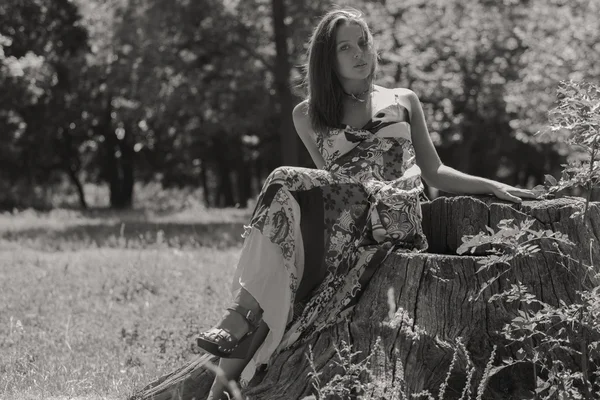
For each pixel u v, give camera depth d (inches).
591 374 165.9
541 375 167.3
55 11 1353.3
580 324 156.4
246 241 173.0
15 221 1007.0
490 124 1214.3
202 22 1053.2
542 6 992.2
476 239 157.6
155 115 1168.8
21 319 309.0
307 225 174.9
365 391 156.7
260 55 1056.8
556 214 174.6
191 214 1174.3
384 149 185.6
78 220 1021.2
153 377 212.5
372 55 188.1
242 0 1051.9
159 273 411.2
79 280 407.8
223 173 1843.0
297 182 174.1
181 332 260.2
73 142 1771.7
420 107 197.8
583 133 153.9
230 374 176.7
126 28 1056.2
